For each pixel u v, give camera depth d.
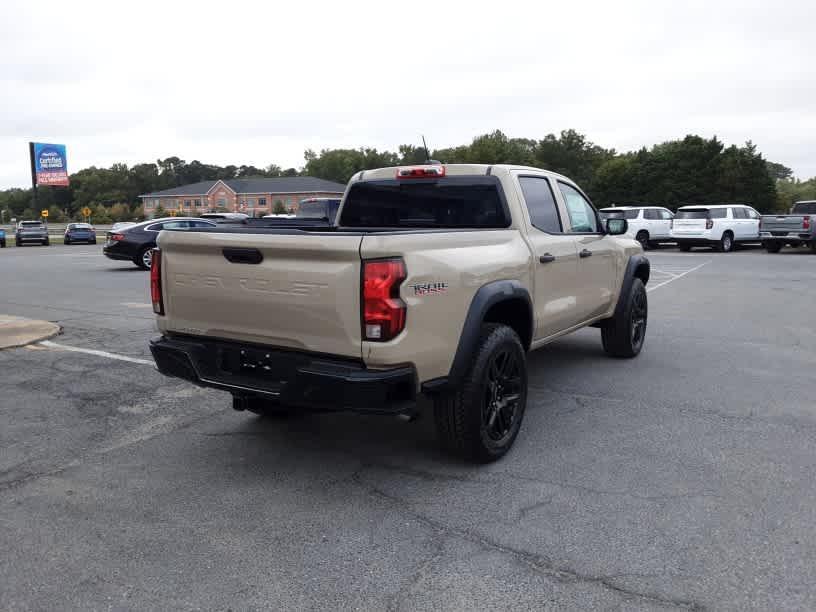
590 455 4.17
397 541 3.10
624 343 6.65
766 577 2.77
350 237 3.26
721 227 24.17
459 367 3.72
